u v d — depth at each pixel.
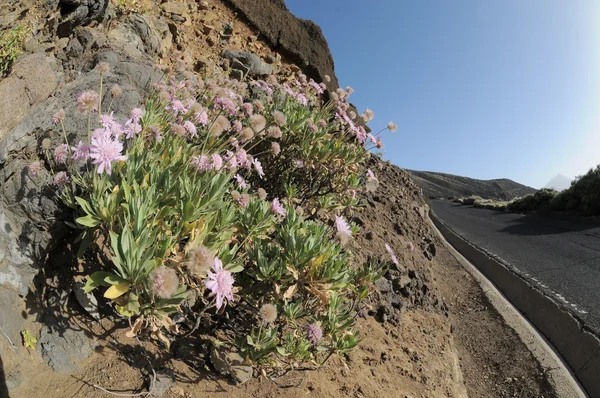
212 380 2.87
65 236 2.80
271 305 2.86
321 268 3.19
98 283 2.32
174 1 7.18
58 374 2.32
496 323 6.92
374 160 11.60
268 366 3.09
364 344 4.53
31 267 2.49
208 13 8.30
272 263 3.11
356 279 3.89
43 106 2.94
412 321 5.87
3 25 2.94
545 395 4.95
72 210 2.82
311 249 3.21
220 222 3.01
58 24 3.73
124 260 2.34
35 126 2.80
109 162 2.41
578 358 5.69
